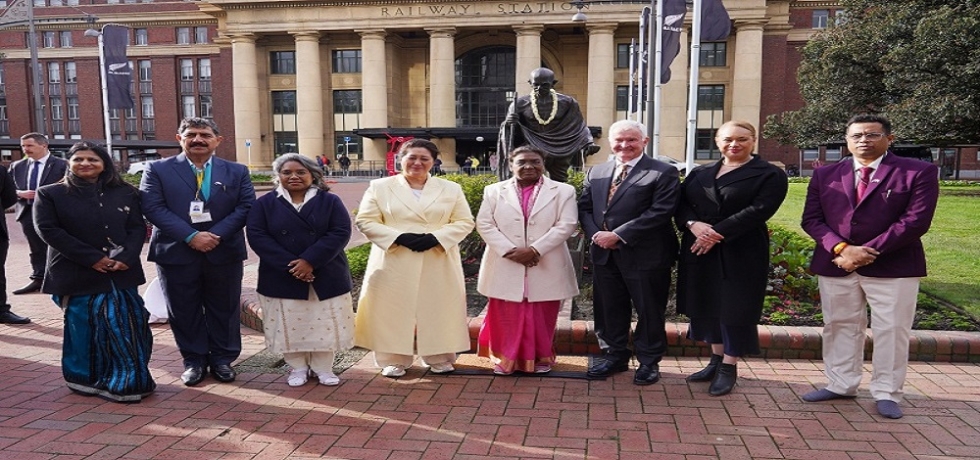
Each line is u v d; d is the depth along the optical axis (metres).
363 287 5.14
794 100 44.12
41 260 8.03
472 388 4.75
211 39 51.69
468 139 45.47
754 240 4.45
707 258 4.55
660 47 14.85
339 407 4.37
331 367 4.95
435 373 5.09
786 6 42.81
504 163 7.50
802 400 4.43
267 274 4.77
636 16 40.53
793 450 3.66
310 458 3.59
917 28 19.33
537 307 4.99
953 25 18.23
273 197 4.81
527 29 42.09
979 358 5.12
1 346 5.80
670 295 6.68
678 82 41.62
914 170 3.98
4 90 55.16
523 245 4.88
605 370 4.91
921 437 3.82
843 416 4.14
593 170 5.02
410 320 4.86
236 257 4.97
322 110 46.34
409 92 47.94
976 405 4.28
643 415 4.19
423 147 4.90
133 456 3.61
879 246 3.99
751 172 4.35
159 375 5.07
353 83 46.59
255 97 45.75
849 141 4.22
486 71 48.09
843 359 4.38
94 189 4.46
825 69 23.61
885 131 4.09
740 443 3.76
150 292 6.62
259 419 4.16
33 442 3.79
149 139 53.22
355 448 3.72
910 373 4.90
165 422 4.11
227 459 3.58
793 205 16.67
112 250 4.48
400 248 4.87
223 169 5.02
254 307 6.47
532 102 7.27
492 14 42.25
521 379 4.94
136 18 52.12
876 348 4.21
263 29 44.53
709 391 4.55
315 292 4.75
